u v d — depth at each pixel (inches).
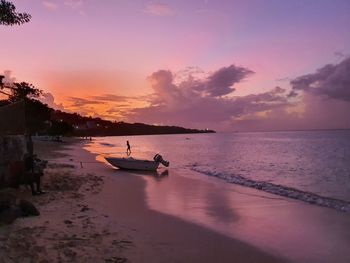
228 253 378.9
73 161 1528.1
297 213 580.1
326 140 4859.7
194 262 348.5
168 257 356.8
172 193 760.3
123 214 533.6
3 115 661.3
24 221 439.8
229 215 558.6
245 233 456.1
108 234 411.5
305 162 1723.7
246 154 2381.9
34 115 3090.6
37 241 366.0
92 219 477.4
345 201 698.8
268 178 1131.3
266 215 563.5
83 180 863.1
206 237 432.8
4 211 434.9
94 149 3051.2
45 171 967.6
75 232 408.5
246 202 673.6
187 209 597.0
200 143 4965.6
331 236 446.9
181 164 1622.8
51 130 4402.1
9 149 631.8
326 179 1111.6
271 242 420.2
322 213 581.0
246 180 1031.0
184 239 420.2
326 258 369.4
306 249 396.8
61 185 735.7
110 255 341.7
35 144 3213.6
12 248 339.3
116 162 1240.2
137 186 848.3
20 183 640.4
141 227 463.2
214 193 771.4
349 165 1547.7
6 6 612.7
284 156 2153.1
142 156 2261.3
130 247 374.3
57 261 316.5
